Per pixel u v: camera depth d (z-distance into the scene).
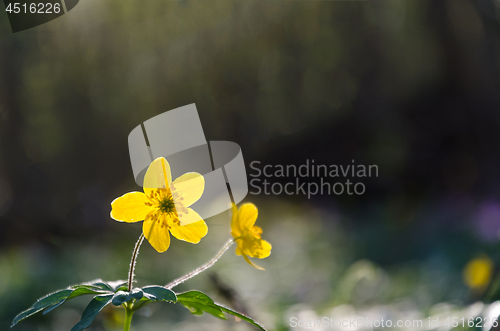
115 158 1.21
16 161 1.09
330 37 1.53
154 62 1.20
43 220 1.03
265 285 0.70
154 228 0.30
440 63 1.35
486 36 1.14
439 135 1.39
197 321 0.50
